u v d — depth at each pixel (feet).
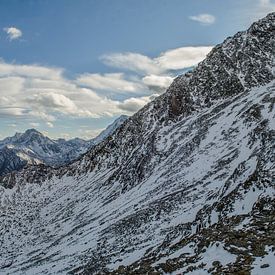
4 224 499.10
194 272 76.95
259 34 482.69
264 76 419.95
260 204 117.19
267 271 65.98
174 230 157.99
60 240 320.50
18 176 645.51
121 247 185.78
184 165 298.97
